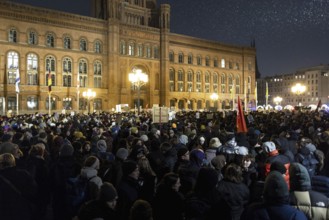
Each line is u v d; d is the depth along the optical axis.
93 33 69.38
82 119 32.41
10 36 58.81
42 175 8.63
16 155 8.71
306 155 9.77
